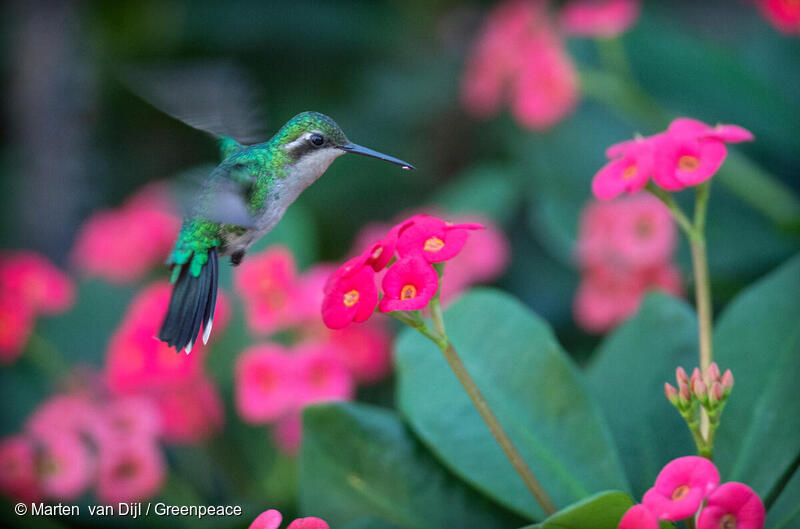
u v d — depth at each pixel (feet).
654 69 5.87
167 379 5.52
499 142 7.55
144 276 5.79
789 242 5.63
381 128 7.70
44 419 5.53
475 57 7.03
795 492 5.14
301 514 5.20
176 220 5.78
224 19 8.02
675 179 5.14
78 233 7.22
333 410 5.21
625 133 6.09
